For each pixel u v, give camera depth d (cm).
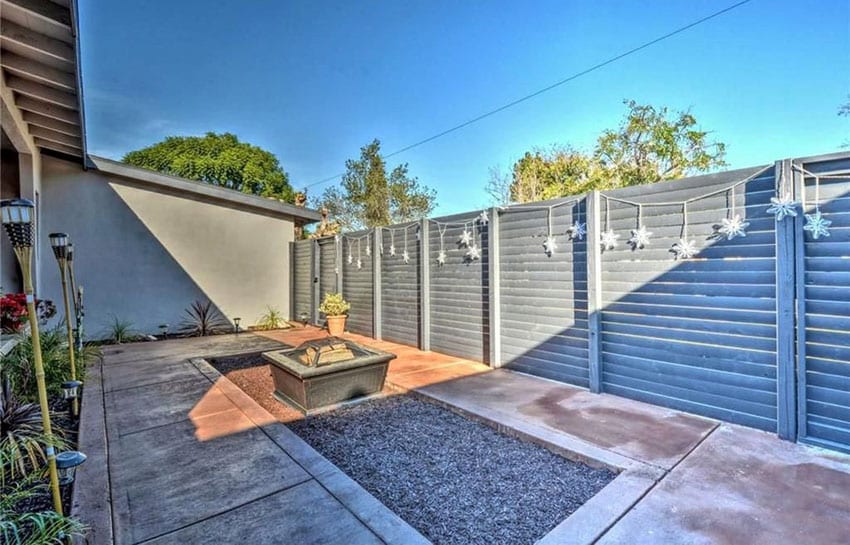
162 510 243
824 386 310
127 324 872
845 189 301
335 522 230
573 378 484
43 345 478
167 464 301
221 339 840
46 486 259
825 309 309
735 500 243
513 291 550
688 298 385
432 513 249
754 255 346
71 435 361
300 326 1016
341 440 360
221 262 991
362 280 841
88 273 839
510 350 555
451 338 647
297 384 432
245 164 2069
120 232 872
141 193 895
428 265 683
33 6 361
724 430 346
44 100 543
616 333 438
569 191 1270
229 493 261
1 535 193
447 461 318
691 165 1076
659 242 404
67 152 768
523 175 1476
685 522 223
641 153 1121
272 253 1067
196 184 934
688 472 277
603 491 256
